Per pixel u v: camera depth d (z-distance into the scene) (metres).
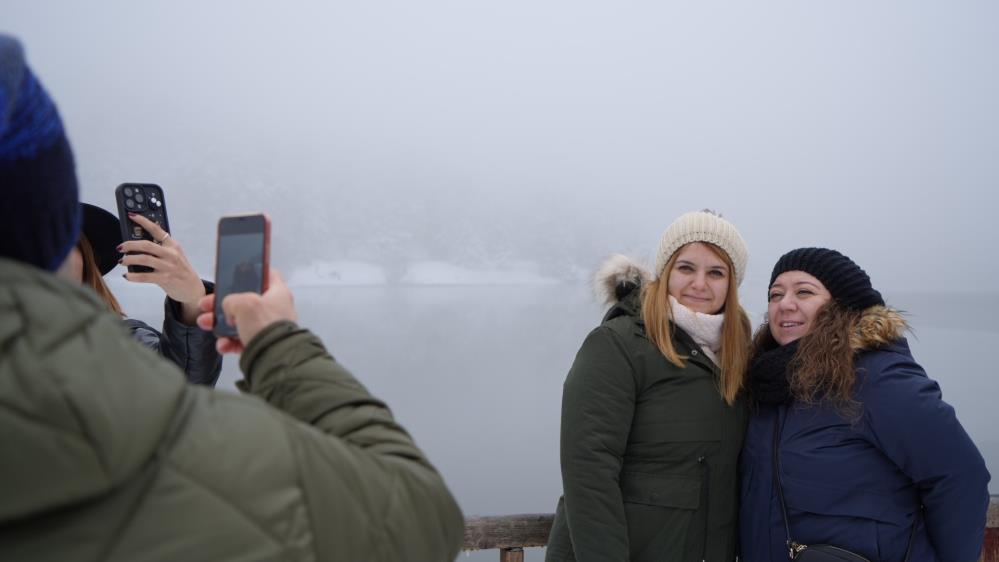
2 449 0.34
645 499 1.54
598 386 1.53
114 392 0.38
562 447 1.54
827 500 1.43
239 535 0.42
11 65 0.42
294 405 0.57
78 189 0.48
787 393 1.53
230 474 0.43
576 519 1.48
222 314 0.67
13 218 0.42
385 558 0.49
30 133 0.42
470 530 1.70
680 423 1.54
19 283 0.40
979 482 1.37
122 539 0.39
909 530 1.44
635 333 1.59
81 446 0.36
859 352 1.49
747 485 1.58
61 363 0.37
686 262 1.63
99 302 0.44
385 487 0.51
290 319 0.63
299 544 0.44
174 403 0.43
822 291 1.57
